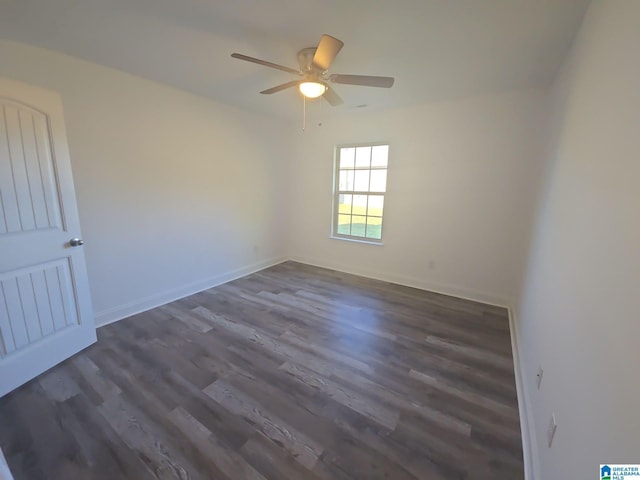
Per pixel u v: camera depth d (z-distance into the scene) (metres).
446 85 2.87
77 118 2.41
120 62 2.45
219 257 3.88
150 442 1.53
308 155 4.62
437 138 3.49
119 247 2.81
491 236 3.33
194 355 2.30
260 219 4.44
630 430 0.64
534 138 2.97
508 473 1.40
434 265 3.74
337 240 4.55
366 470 1.41
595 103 1.28
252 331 2.68
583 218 1.23
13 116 1.83
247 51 2.22
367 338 2.60
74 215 2.21
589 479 0.82
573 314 1.18
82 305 2.31
